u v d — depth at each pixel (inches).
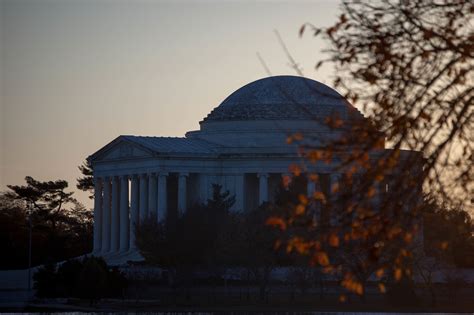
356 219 2997.0
